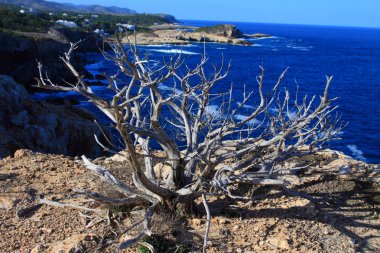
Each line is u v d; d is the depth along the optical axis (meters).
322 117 8.30
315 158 10.45
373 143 27.61
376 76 65.12
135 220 7.07
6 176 9.05
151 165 7.79
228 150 8.66
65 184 8.66
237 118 23.72
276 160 8.22
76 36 77.88
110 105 6.11
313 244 6.67
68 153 25.52
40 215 7.45
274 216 7.46
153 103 7.15
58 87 6.25
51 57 51.25
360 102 41.00
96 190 8.20
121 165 9.74
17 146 21.91
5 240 6.71
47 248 6.39
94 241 6.53
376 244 6.91
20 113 23.75
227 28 138.38
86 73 53.19
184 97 7.74
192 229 6.96
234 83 45.12
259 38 165.12
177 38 111.88
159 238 6.50
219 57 76.81
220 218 7.31
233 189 8.46
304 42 158.25
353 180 9.19
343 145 27.06
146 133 6.88
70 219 7.32
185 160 7.32
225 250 6.43
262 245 6.59
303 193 7.93
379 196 8.52
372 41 195.38
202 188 7.26
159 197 7.14
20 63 48.19
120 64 6.72
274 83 48.25
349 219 7.63
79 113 28.88
